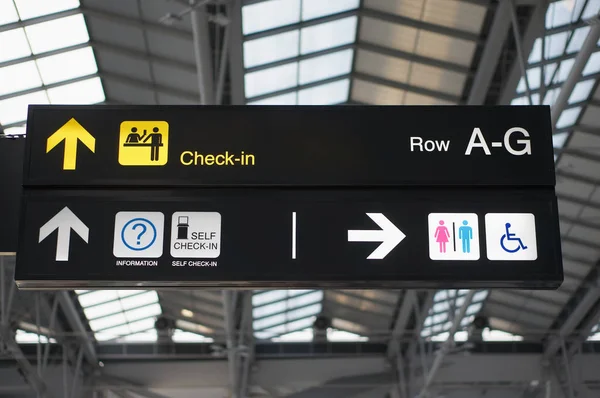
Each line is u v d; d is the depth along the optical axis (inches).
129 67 980.6
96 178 321.1
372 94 1057.5
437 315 1641.2
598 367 1681.8
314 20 912.9
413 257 310.7
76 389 1681.8
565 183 1226.0
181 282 308.3
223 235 313.3
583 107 1063.6
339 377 1744.6
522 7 853.2
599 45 930.1
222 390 1734.7
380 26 935.7
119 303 1588.3
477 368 1724.9
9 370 1481.3
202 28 795.4
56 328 1579.7
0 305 1393.9
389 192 319.9
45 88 988.6
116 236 313.4
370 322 1692.9
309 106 329.4
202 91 869.8
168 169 322.0
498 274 308.5
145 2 866.1
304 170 321.7
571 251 1406.3
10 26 891.4
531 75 955.3
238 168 321.7
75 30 922.7
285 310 1642.5
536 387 1756.9
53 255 311.3
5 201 326.6
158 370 1733.5
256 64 957.8
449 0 863.1
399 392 1726.1
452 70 956.6
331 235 313.1
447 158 324.2
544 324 1662.2
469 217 316.2
